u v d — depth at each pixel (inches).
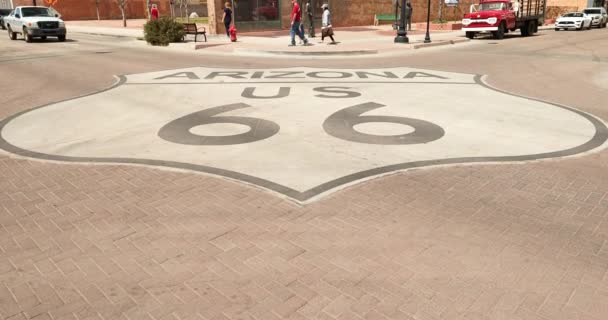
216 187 221.3
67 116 362.6
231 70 598.2
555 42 1002.7
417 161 257.0
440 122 340.8
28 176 238.5
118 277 149.6
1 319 129.7
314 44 896.9
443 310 133.0
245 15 1138.0
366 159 259.4
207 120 345.4
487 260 158.6
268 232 178.4
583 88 486.0
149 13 1359.5
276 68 618.8
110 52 817.5
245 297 139.5
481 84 502.6
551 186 224.4
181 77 540.1
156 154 270.4
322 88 467.8
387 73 573.6
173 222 186.7
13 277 149.6
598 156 269.3
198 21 1625.2
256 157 262.8
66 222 187.3
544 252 164.2
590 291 142.1
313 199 207.2
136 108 386.0
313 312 132.5
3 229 181.5
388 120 345.1
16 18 1036.5
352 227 181.9
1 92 458.0
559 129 326.0
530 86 494.9
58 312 133.0
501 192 216.7
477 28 1063.0
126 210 197.9
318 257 161.0
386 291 141.9
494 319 129.3
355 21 1435.8
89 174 240.2
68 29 1445.6
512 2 1107.3
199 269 154.0
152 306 135.4
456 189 219.6
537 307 134.3
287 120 343.9
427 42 936.9
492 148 281.9
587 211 197.2
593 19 1469.0
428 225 183.8
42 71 593.9
